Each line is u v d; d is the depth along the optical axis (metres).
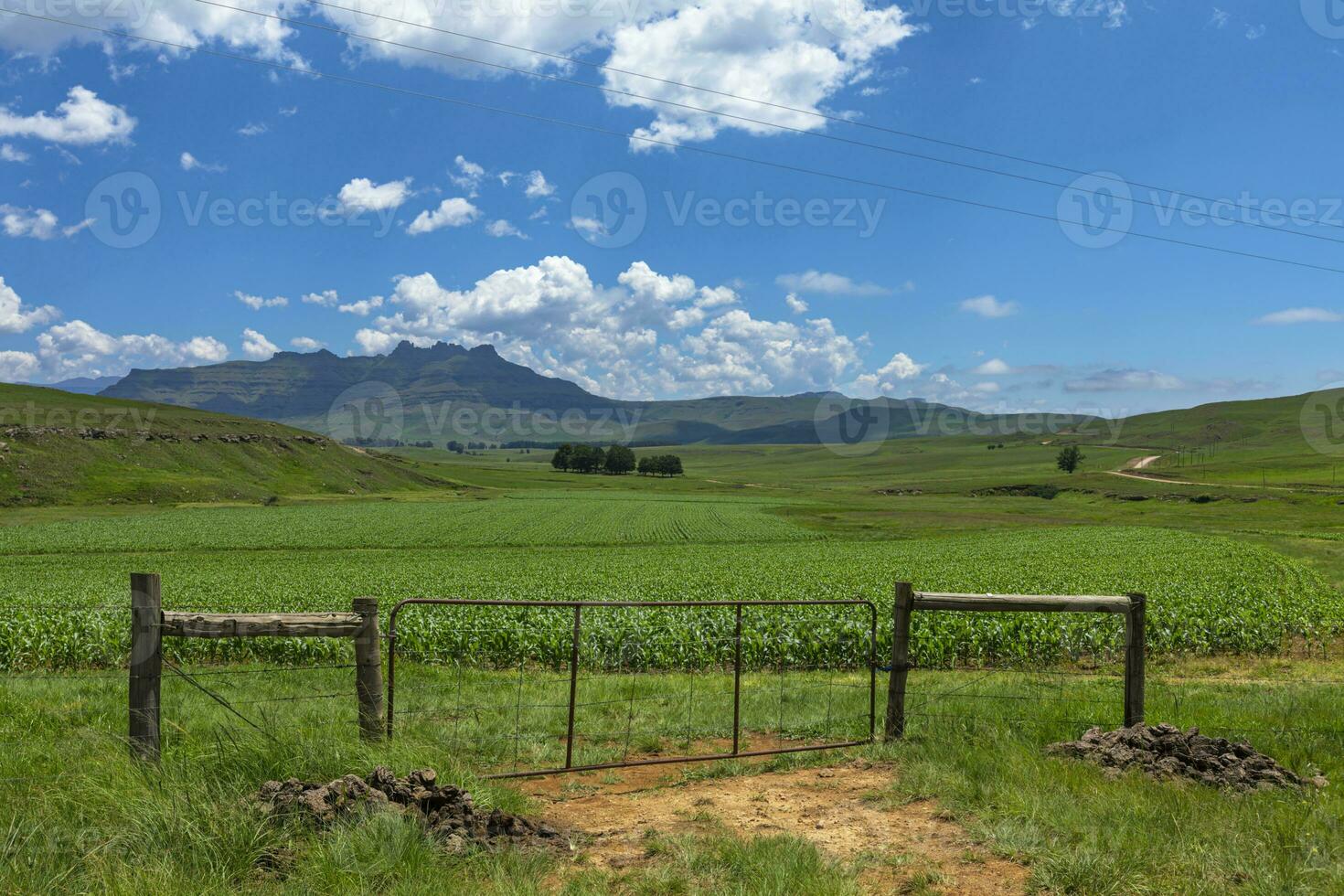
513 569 42.81
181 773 5.76
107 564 48.25
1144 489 134.75
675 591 29.22
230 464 137.75
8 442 115.94
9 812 5.34
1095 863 4.83
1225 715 9.56
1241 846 5.19
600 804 6.50
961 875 4.90
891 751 7.71
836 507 117.25
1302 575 32.81
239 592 28.86
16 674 16.27
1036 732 8.25
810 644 17.45
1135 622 8.05
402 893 4.35
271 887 4.45
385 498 127.31
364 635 6.55
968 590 26.81
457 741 7.99
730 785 6.96
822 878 4.64
